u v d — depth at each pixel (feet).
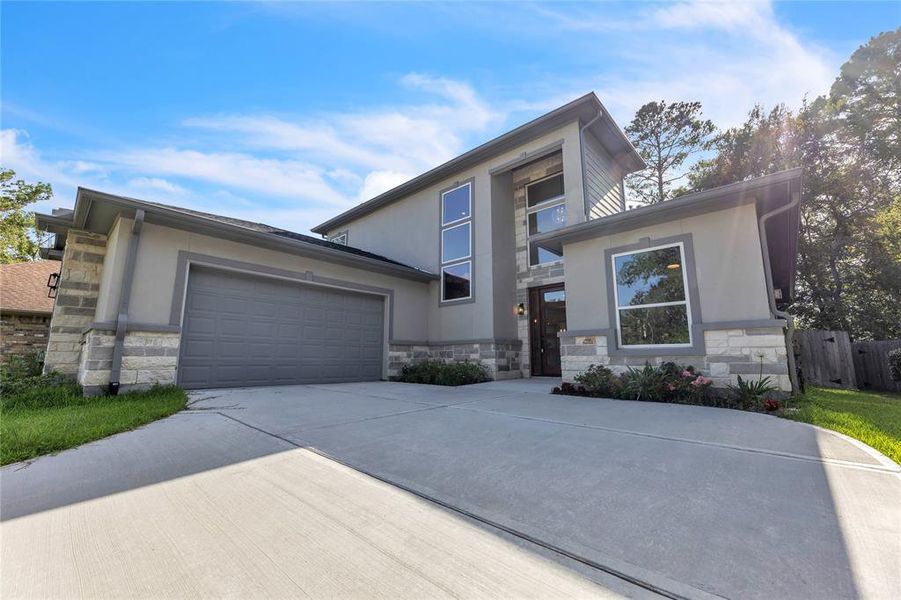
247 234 23.27
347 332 29.53
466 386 25.21
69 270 22.48
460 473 8.57
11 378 19.76
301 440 11.18
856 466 8.80
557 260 32.32
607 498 7.23
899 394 29.07
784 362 16.88
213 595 4.60
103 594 4.65
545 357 32.45
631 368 20.18
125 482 8.15
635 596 4.50
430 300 35.68
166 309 20.65
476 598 4.50
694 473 8.44
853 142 53.06
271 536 5.95
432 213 37.24
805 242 52.70
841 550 5.34
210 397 18.90
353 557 5.36
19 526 6.31
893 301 49.85
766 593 4.48
